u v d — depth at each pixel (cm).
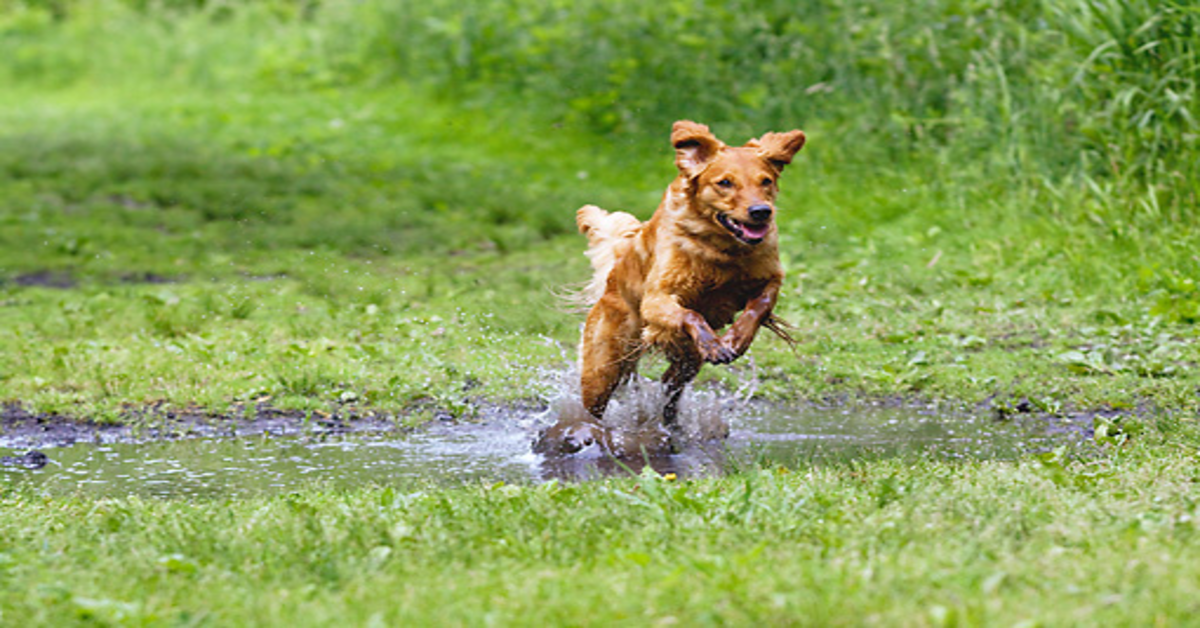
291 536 679
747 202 896
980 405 1133
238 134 2881
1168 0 1638
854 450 988
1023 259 1644
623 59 2502
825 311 1475
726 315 984
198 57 3603
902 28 2083
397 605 555
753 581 560
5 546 696
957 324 1405
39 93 3700
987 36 1980
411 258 1869
